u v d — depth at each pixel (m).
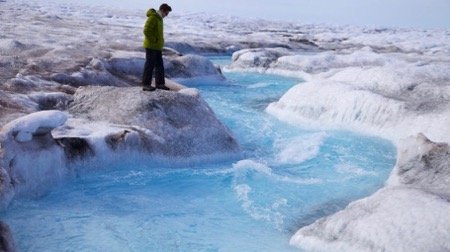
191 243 5.64
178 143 8.75
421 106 11.66
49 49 17.80
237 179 8.12
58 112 6.98
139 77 16.83
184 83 19.03
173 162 8.48
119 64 16.92
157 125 8.85
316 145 10.76
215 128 9.47
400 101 11.93
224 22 105.06
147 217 6.35
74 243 5.42
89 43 22.23
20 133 6.53
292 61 25.33
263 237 5.91
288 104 14.02
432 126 10.65
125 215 6.36
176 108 9.40
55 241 5.44
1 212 5.95
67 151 7.47
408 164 7.87
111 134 8.11
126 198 6.98
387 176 8.77
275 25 117.38
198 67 19.95
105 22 59.97
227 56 35.44
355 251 5.00
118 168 7.98
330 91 13.28
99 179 7.58
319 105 13.22
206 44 36.06
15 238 5.41
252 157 9.65
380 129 11.63
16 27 29.27
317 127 12.66
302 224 6.40
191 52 33.38
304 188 7.92
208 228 6.12
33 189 6.62
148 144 8.40
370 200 5.65
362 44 51.31
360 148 10.75
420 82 13.79
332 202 7.30
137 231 5.88
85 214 6.29
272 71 25.52
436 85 13.39
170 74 18.92
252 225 6.30
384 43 53.25
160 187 7.55
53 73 13.30
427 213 5.00
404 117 11.39
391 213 5.18
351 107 12.47
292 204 7.16
